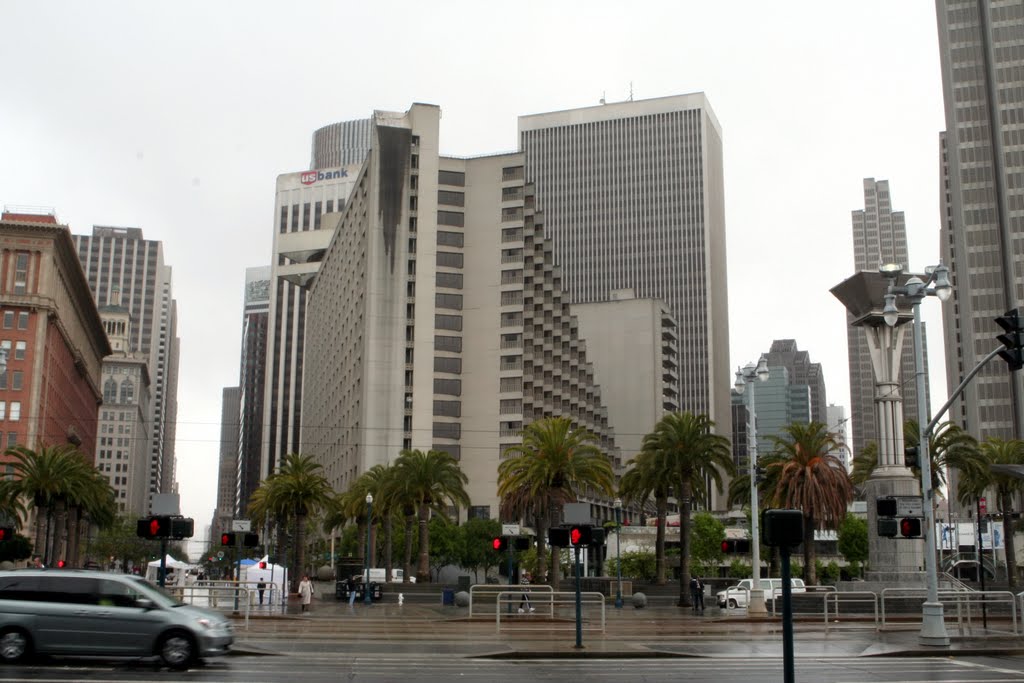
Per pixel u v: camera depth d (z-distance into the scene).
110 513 107.94
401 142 131.75
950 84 168.00
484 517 134.00
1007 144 157.25
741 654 26.92
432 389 131.75
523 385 137.75
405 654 25.59
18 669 20.09
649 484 62.25
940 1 172.38
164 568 27.44
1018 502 125.25
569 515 28.88
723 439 61.28
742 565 113.19
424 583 69.00
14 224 118.69
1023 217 154.25
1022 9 160.62
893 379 60.66
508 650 26.84
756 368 50.84
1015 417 152.62
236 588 41.91
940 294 32.06
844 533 114.81
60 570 21.53
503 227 141.88
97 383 184.00
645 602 59.12
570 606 57.09
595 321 194.75
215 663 22.48
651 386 189.00
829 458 60.97
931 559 30.05
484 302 140.50
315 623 38.59
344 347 147.00
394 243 129.12
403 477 71.19
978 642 30.22
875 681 20.56
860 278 60.41
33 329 117.88
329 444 159.50
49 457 77.88
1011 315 24.12
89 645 20.78
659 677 21.00
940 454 61.84
